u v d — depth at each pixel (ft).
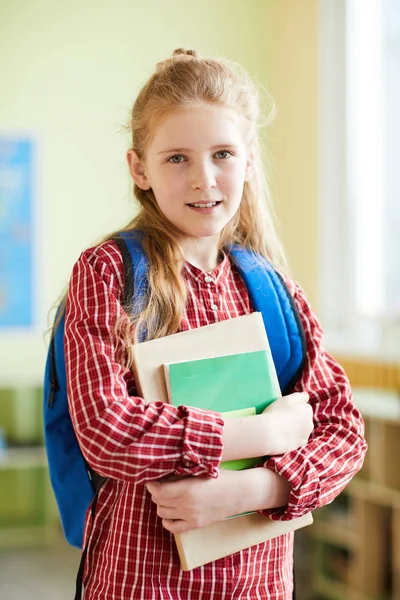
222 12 15.89
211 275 3.84
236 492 3.28
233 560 3.56
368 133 13.99
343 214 14.33
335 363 4.11
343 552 10.19
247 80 3.91
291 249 15.26
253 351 3.59
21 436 14.62
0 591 11.26
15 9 15.25
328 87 14.44
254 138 3.95
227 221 3.69
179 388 3.37
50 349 3.90
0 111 15.21
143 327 3.56
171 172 3.56
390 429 9.26
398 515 9.06
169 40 15.78
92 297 3.49
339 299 14.47
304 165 14.90
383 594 9.46
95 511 3.69
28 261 15.31
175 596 3.45
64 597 10.99
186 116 3.51
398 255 13.29
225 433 3.28
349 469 3.64
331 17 14.39
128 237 3.74
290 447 3.44
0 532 14.11
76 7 15.49
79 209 15.53
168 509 3.24
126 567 3.47
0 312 15.20
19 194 15.30
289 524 3.55
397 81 13.32
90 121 15.57
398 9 13.33
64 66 15.46
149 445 3.13
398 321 10.98
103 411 3.19
